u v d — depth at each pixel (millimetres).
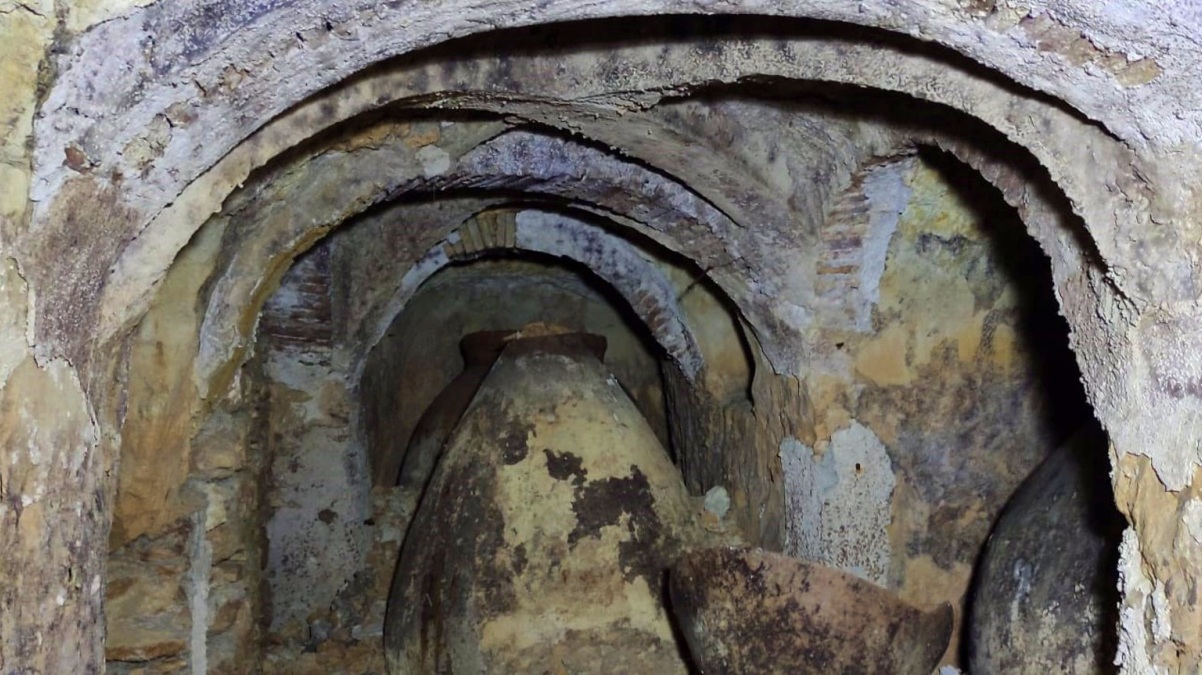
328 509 3266
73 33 1229
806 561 2305
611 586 2906
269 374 3164
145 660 2369
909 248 2668
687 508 3148
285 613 3250
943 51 1729
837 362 2791
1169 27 1272
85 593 1471
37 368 1345
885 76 1853
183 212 1651
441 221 3082
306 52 1443
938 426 2809
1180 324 1476
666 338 3480
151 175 1456
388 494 3631
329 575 3283
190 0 1281
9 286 1274
